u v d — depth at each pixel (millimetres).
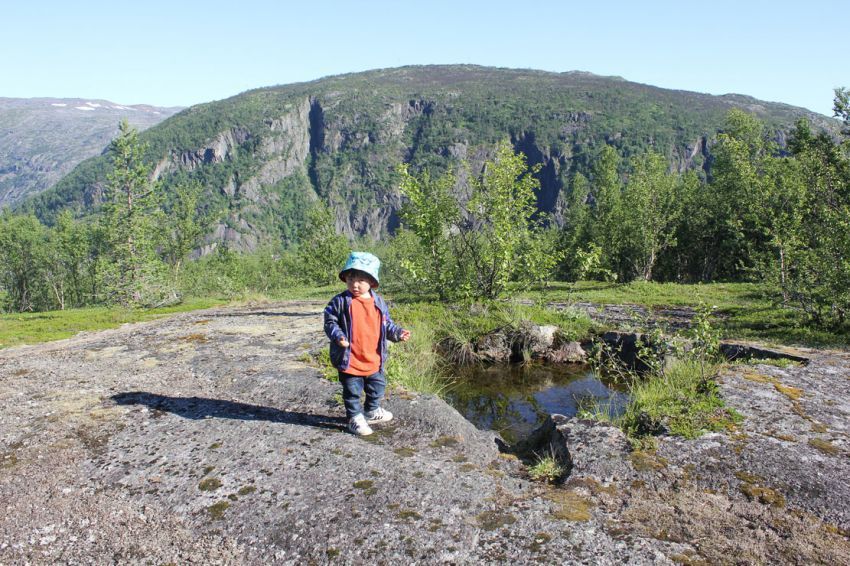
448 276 14711
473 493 3975
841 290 11281
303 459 4512
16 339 14008
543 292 14914
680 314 15219
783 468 4289
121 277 25281
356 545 3332
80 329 16203
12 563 3277
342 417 5625
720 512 3746
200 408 6031
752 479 4148
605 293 21547
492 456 4906
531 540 3369
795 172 25469
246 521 3652
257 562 3258
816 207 16234
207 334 11258
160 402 6316
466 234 14625
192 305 23578
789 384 6430
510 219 14086
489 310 12703
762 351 8445
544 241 14461
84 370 8242
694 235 40594
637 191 34688
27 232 66438
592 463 4461
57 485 4270
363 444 4840
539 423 7223
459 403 8227
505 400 8367
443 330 11555
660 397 5988
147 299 25000
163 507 3893
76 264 62844
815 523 3594
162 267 27797
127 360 8875
